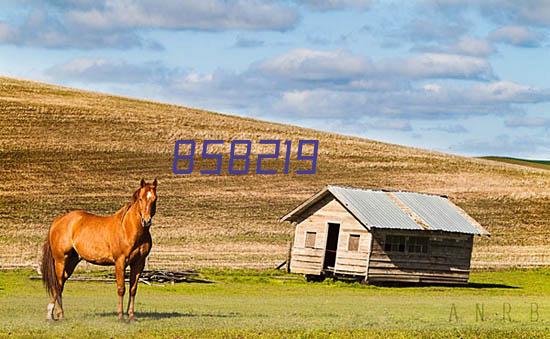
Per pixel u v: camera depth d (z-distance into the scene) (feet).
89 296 116.16
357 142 376.27
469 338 73.36
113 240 75.20
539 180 345.10
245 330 72.02
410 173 333.83
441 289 167.22
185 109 404.36
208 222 246.68
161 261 187.73
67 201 253.85
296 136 370.32
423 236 177.37
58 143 306.76
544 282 189.78
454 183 328.08
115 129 335.26
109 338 66.18
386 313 98.84
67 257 77.41
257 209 267.18
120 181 281.13
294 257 181.88
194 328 72.13
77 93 392.06
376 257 171.94
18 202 246.68
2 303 97.91
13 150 292.61
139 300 110.42
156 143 327.06
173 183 287.28
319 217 180.34
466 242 183.21
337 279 174.60
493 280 191.31
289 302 114.93
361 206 176.76
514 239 266.36
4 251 188.85
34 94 369.91
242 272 172.76
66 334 67.67
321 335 70.95
